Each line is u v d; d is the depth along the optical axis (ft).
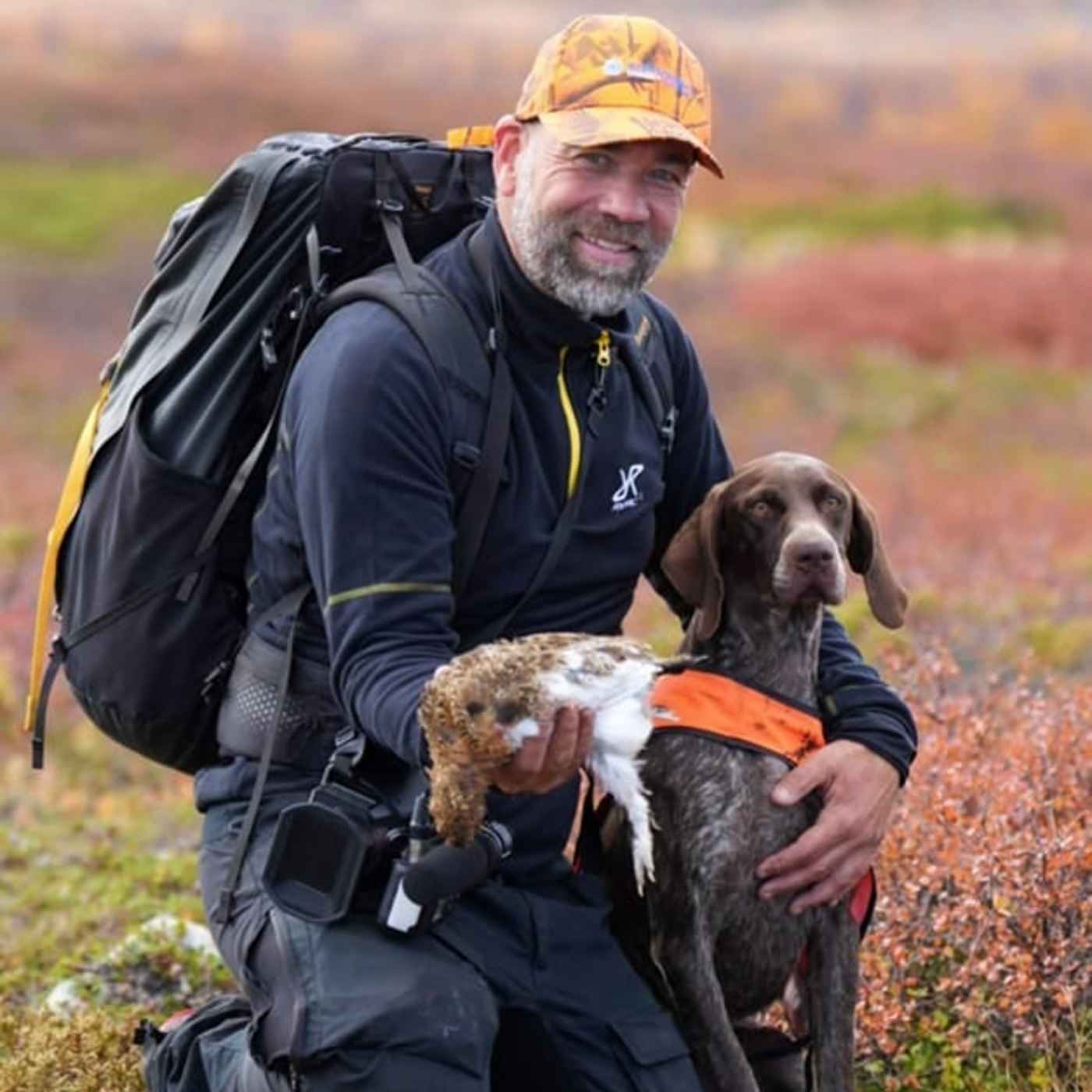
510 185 21.39
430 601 20.17
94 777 43.86
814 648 22.40
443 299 20.97
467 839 19.19
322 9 573.33
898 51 560.20
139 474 21.53
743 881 21.80
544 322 21.09
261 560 21.54
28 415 107.34
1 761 44.91
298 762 21.38
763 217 219.41
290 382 21.11
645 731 18.72
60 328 143.13
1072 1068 24.08
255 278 21.68
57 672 22.62
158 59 330.13
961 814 26.27
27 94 263.70
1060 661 45.24
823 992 22.21
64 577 22.79
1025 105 383.24
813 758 21.71
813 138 315.17
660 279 170.91
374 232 22.02
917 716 29.81
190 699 22.15
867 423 109.70
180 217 22.58
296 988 19.94
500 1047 20.95
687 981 21.66
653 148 20.81
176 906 33.53
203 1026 22.07
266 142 22.44
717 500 22.41
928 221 217.36
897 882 25.81
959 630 45.42
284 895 20.34
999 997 24.63
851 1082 22.22
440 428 20.61
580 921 21.09
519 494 21.07
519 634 21.42
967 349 137.59
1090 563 59.62
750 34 647.15
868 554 22.80
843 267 159.74
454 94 334.65
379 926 20.20
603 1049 20.68
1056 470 93.45
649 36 21.03
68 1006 28.48
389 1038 19.49
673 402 23.06
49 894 34.91
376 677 19.75
